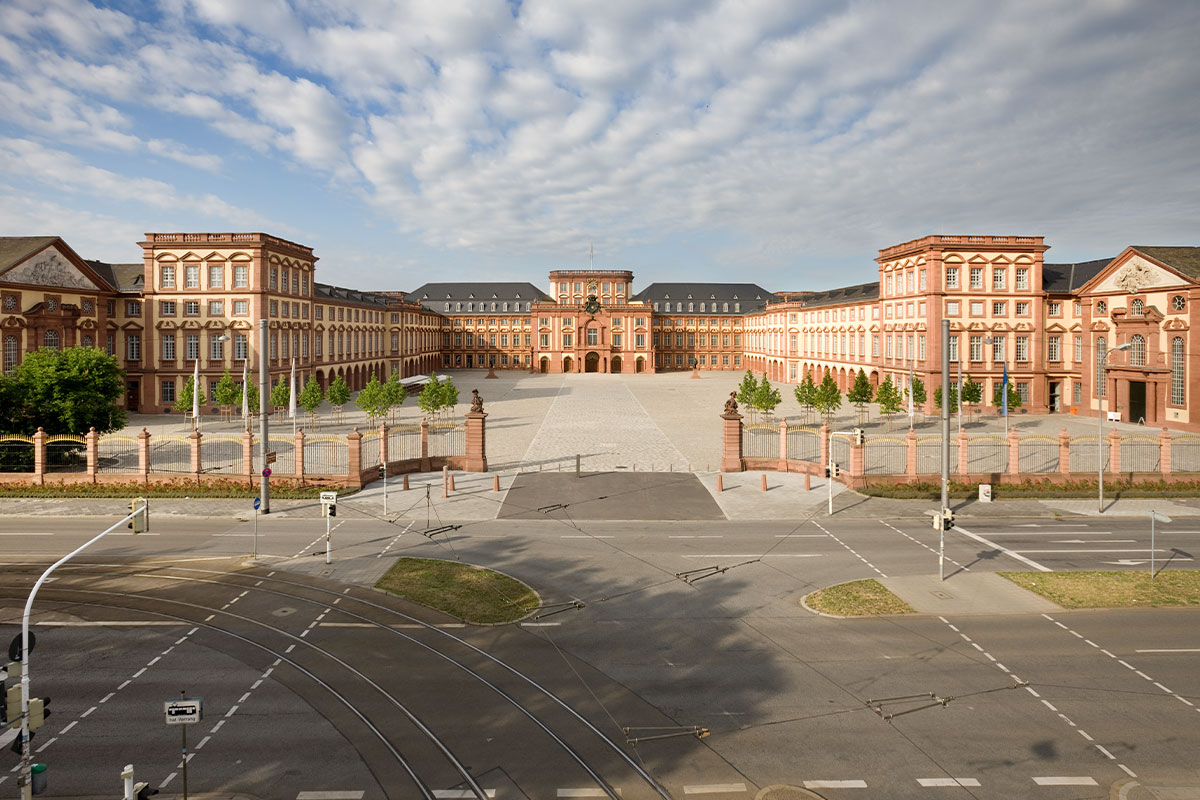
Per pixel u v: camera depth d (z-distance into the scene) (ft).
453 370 542.57
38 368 155.43
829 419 244.42
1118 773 48.65
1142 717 55.88
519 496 133.08
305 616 75.92
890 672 63.31
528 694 59.00
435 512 121.60
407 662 64.90
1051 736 53.06
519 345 561.02
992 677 62.44
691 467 160.45
